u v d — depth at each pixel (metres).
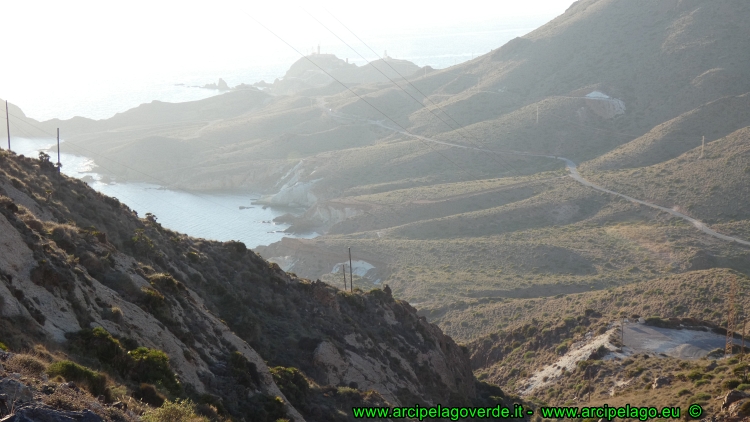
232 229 179.88
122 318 26.92
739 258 114.06
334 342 45.75
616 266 113.94
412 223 149.50
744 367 46.00
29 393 15.45
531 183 165.25
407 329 56.84
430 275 116.00
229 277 49.41
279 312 48.09
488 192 163.00
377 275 124.94
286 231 174.62
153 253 42.94
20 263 24.44
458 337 86.75
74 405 15.84
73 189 48.47
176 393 23.66
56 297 24.44
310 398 36.28
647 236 125.38
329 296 52.88
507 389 66.12
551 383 62.19
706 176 144.38
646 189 149.00
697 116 182.25
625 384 55.00
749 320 67.31
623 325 67.38
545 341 72.88
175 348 28.38
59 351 21.02
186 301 35.16
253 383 30.94
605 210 145.38
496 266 119.81
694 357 59.22
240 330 40.66
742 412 35.72
